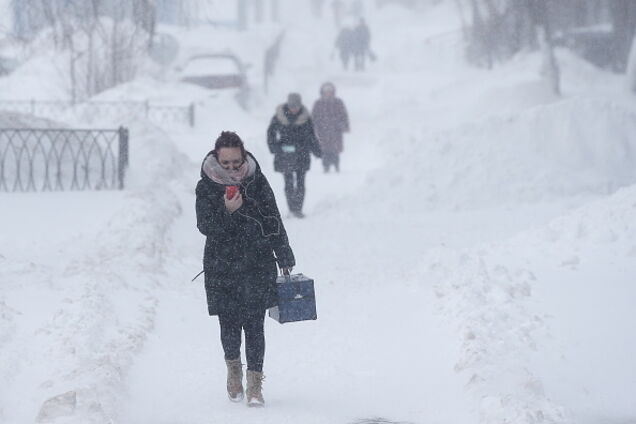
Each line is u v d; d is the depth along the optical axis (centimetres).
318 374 2095
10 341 2081
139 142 5434
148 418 1770
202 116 8656
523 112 5159
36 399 1770
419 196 4747
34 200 4172
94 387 1770
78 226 3591
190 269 3228
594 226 2981
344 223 4375
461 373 1970
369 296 2877
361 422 1758
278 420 1766
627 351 2102
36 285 2573
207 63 10706
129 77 9081
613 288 2506
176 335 2406
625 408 1823
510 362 1988
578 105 5150
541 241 3036
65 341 2073
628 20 11100
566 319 2308
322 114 6197
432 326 2425
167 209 4112
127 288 2695
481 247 3209
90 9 4628
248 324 1848
